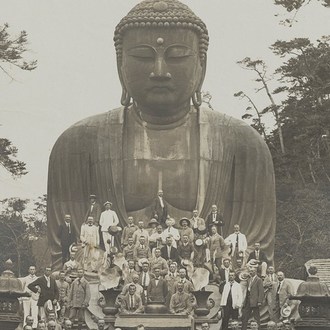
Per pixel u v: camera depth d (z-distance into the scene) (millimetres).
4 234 77312
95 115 54344
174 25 51656
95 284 44844
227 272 44312
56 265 52844
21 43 61125
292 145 74250
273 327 40000
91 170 53594
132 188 52531
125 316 42469
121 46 52656
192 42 52031
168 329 42062
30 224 78688
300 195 70250
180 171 52500
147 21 51719
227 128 53531
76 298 42312
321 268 50188
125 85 52938
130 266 44250
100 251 47875
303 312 42562
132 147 52906
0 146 65625
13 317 42250
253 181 53406
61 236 51906
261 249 52656
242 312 41875
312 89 74688
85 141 53625
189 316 42594
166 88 51875
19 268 74812
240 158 53500
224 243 46625
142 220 52281
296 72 74750
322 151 73312
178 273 43469
